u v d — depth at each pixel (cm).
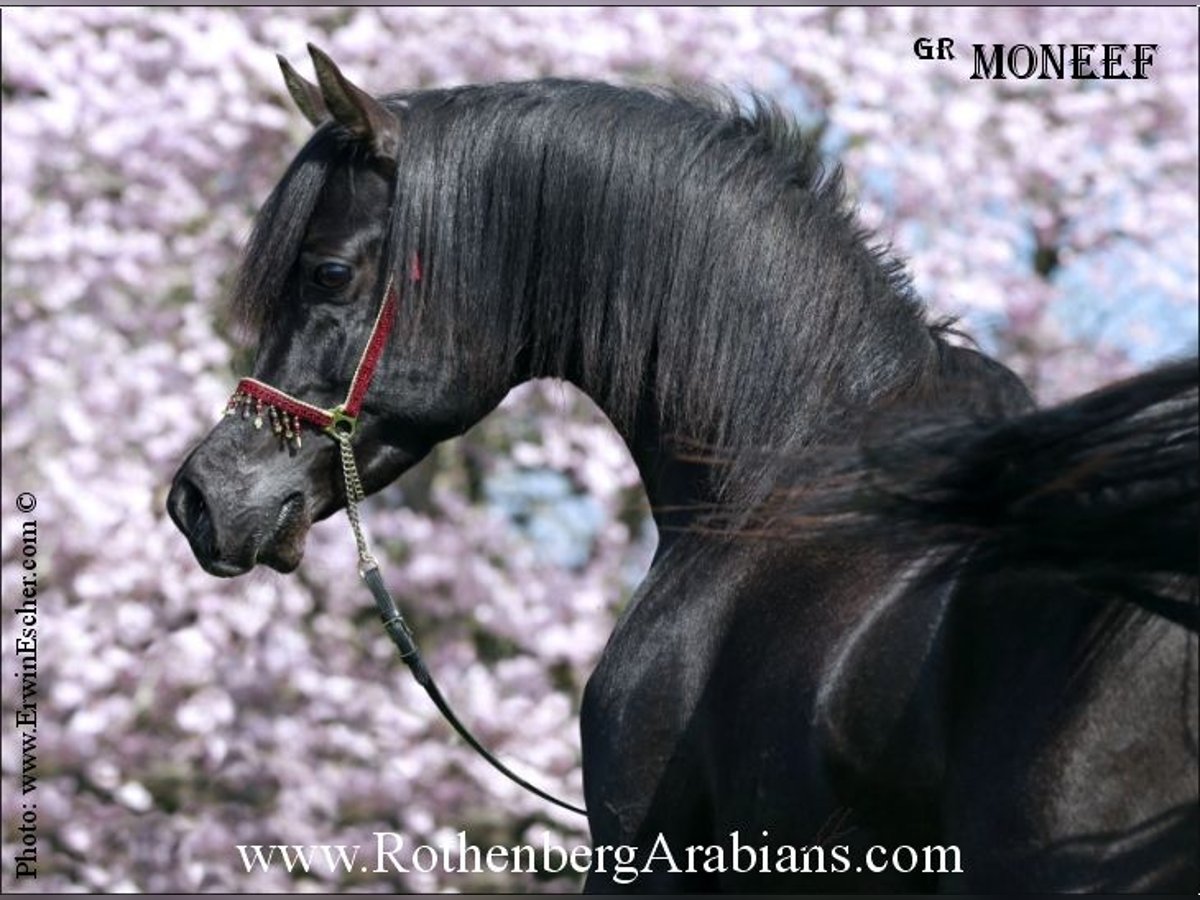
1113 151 1270
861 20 1298
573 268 507
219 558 514
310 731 1170
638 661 483
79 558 1152
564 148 508
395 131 513
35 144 1204
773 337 486
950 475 380
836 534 394
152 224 1234
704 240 495
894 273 504
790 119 523
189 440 1170
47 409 1197
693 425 494
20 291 1205
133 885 1124
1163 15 1298
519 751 1181
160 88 1265
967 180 1263
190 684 1164
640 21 1264
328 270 512
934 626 404
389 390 514
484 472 1287
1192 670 355
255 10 1299
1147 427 363
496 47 1276
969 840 374
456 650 1234
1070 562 368
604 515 1262
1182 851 347
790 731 432
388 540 1254
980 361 488
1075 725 361
